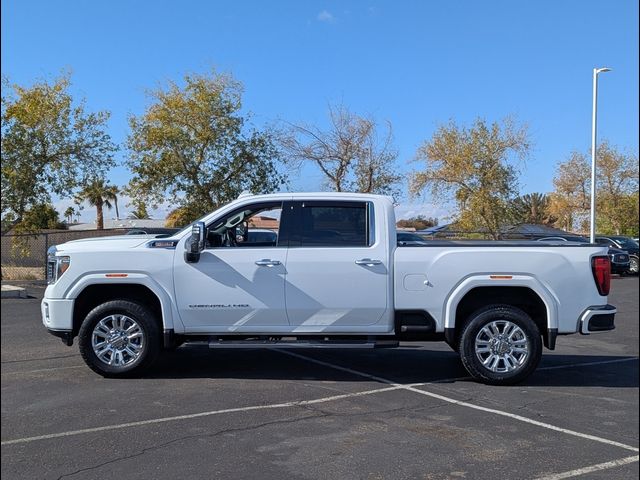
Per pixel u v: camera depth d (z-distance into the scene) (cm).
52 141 2144
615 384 752
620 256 2553
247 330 735
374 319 730
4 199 2084
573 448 529
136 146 2462
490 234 2961
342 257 727
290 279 727
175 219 2566
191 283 731
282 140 2508
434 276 723
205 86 2500
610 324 726
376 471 475
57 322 739
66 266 738
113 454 506
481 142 3056
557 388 729
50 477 462
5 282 2077
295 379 758
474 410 635
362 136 2506
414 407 643
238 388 711
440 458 503
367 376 779
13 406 634
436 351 952
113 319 743
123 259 734
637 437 559
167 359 866
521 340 725
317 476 465
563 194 4525
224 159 2527
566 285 720
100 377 757
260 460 495
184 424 580
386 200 748
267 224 773
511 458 505
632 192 4322
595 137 2758
